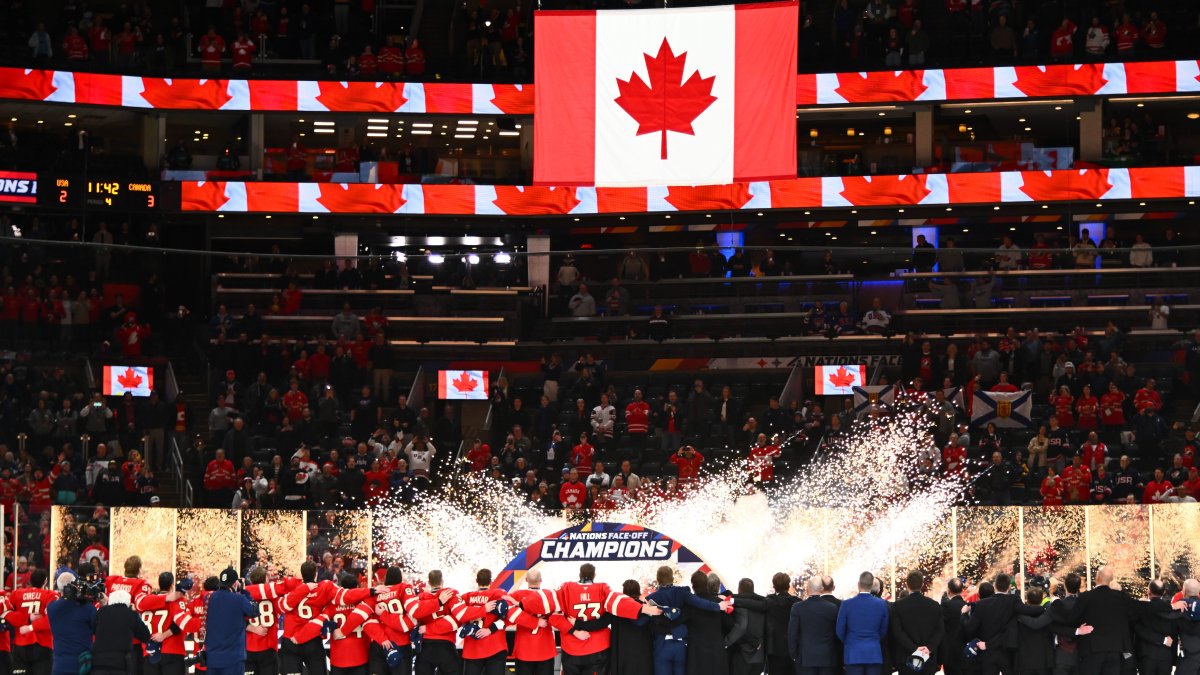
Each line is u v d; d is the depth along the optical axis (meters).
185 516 24.09
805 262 41.59
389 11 44.69
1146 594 23.73
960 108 40.75
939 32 42.34
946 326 37.72
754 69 23.86
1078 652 18.20
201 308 39.41
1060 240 40.91
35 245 38.19
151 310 37.62
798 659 17.38
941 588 24.25
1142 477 30.05
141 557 24.00
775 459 31.11
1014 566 24.12
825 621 17.33
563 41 24.08
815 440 31.61
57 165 38.16
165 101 39.16
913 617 17.28
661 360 37.66
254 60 40.06
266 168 40.97
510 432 33.47
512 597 17.75
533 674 17.77
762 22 23.86
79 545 23.97
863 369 33.75
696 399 32.75
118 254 39.19
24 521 24.02
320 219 41.19
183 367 36.44
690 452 30.23
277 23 42.12
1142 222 41.09
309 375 34.84
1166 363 35.88
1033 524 24.16
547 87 24.11
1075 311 37.53
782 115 23.83
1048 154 38.69
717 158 23.91
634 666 17.66
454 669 17.88
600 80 24.05
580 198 39.75
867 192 38.97
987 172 38.69
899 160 42.28
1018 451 30.91
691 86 23.98
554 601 17.70
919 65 39.09
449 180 40.00
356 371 34.91
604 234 42.22
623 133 24.00
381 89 39.66
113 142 42.81
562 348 38.12
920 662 17.06
